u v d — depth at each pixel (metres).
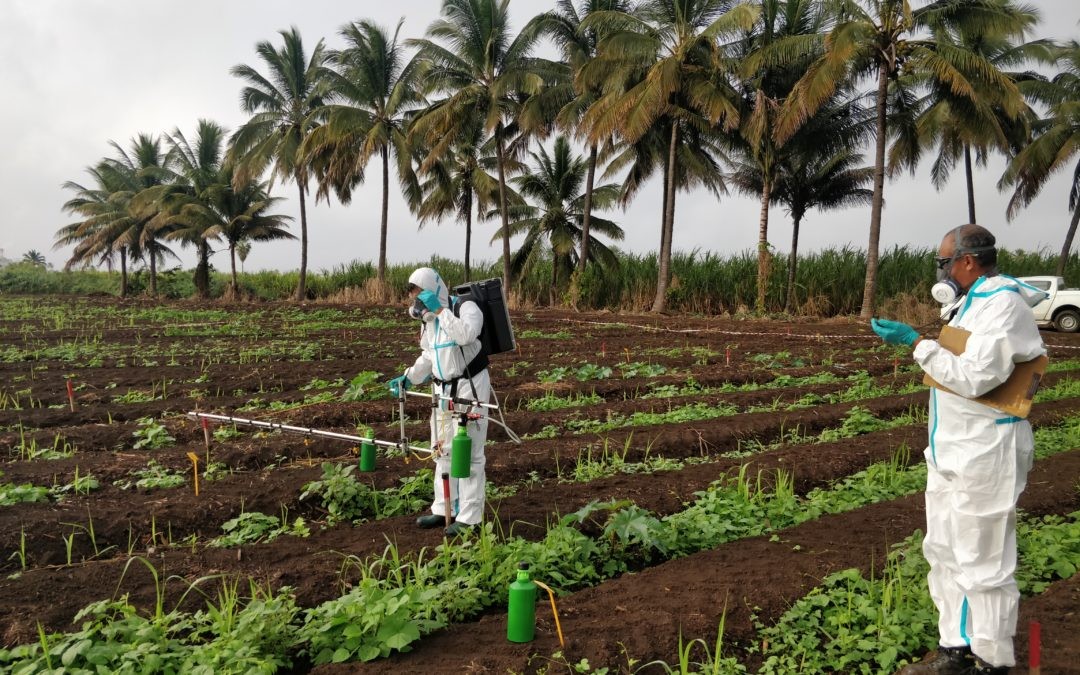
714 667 3.63
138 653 3.77
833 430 9.38
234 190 37.12
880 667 3.86
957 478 3.41
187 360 14.60
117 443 8.37
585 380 12.66
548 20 28.91
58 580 4.73
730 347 18.16
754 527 5.77
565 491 6.64
